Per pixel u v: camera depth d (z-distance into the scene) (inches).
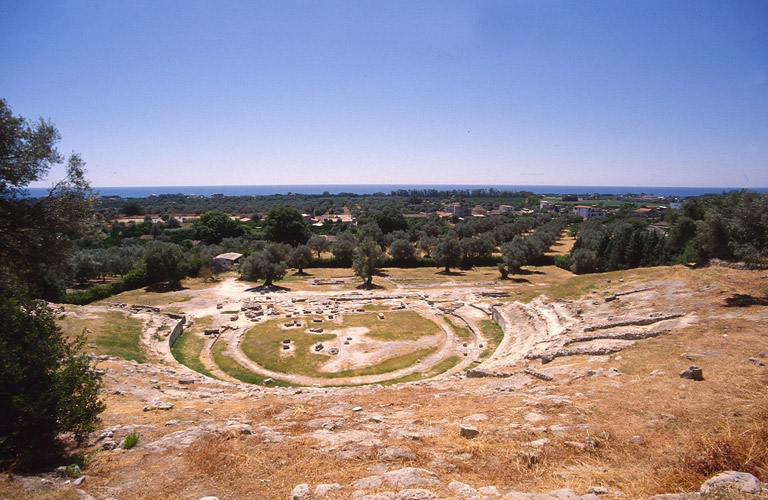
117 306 1571.1
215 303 1840.6
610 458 331.6
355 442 382.6
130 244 3540.8
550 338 1005.2
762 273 1130.7
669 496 235.6
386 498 265.3
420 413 501.0
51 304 1357.0
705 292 1043.9
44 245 720.3
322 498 275.0
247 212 7308.1
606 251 2667.3
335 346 1290.6
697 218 1841.8
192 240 4141.2
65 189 733.3
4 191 666.8
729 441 316.8
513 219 5654.5
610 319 1016.2
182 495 294.4
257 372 1087.0
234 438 403.5
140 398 635.5
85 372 424.8
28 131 676.7
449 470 323.0
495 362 1023.6
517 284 2363.4
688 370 513.7
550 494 265.9
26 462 343.0
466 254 3223.4
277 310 1724.9
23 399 353.1
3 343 370.6
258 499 284.5
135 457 366.6
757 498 218.5
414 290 2187.5
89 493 300.7
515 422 429.4
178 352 1219.9
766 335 657.6
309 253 2837.1
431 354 1221.1
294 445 378.6
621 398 468.8
